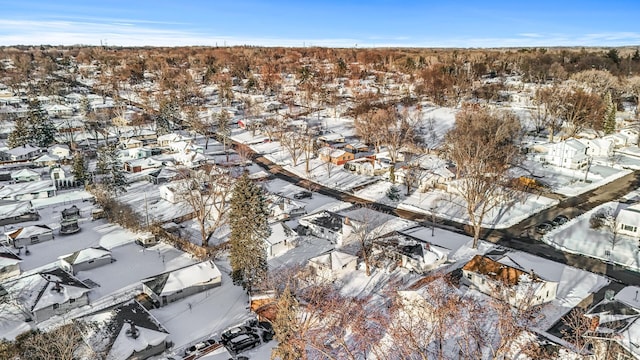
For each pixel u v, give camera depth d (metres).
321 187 87.12
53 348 36.91
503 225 67.00
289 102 158.38
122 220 67.19
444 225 67.75
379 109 124.50
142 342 38.94
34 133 110.50
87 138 116.62
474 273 48.97
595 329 36.44
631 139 111.31
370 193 82.44
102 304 47.38
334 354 37.44
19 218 68.38
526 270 48.34
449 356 35.84
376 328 40.84
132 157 102.19
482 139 87.38
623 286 49.38
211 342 40.88
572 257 56.72
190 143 110.94
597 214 67.00
